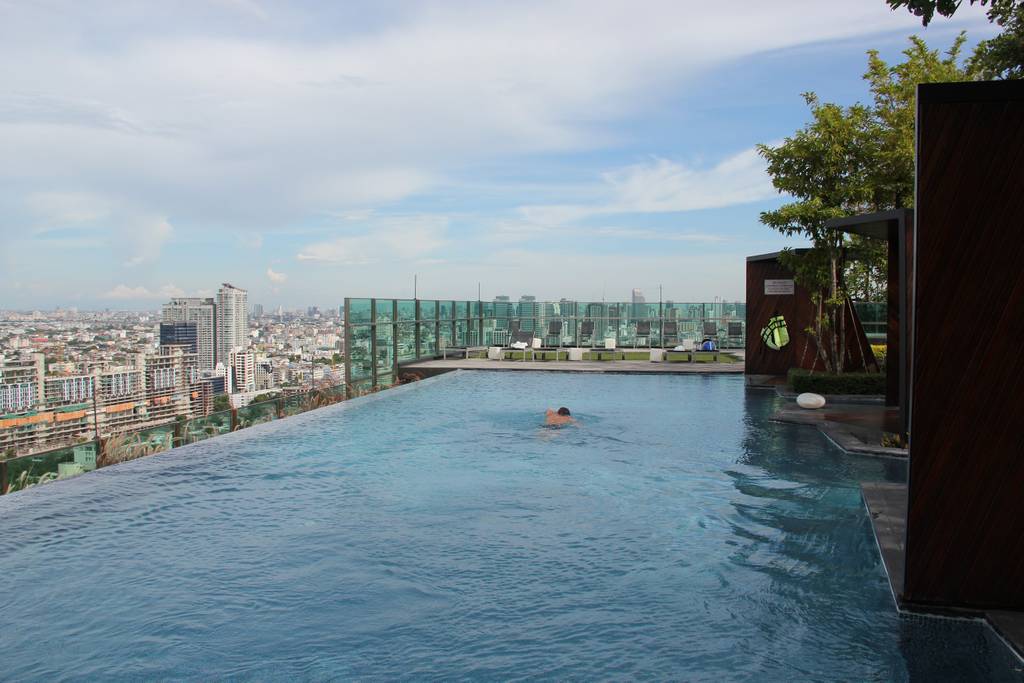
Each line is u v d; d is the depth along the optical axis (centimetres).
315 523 619
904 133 1617
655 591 470
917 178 422
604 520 630
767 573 502
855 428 1070
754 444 986
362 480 777
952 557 427
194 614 436
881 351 1659
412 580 490
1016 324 414
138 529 600
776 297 1819
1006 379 416
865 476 790
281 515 643
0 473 687
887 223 1022
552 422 1162
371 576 496
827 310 1539
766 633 408
